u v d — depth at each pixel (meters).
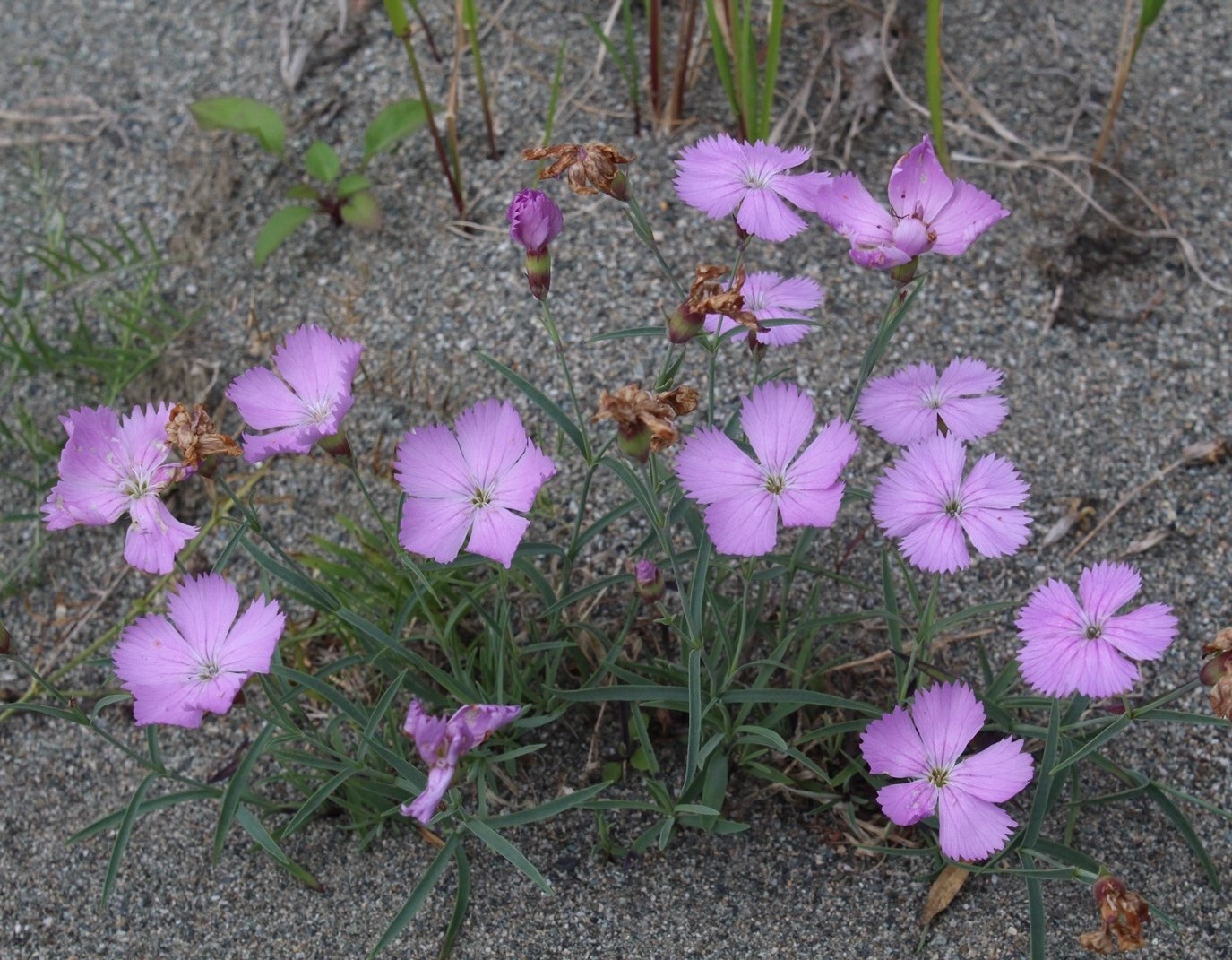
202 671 0.50
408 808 0.48
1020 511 0.50
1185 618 0.58
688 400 0.50
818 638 0.57
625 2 0.64
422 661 0.54
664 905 0.54
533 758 0.56
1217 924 0.53
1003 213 0.50
